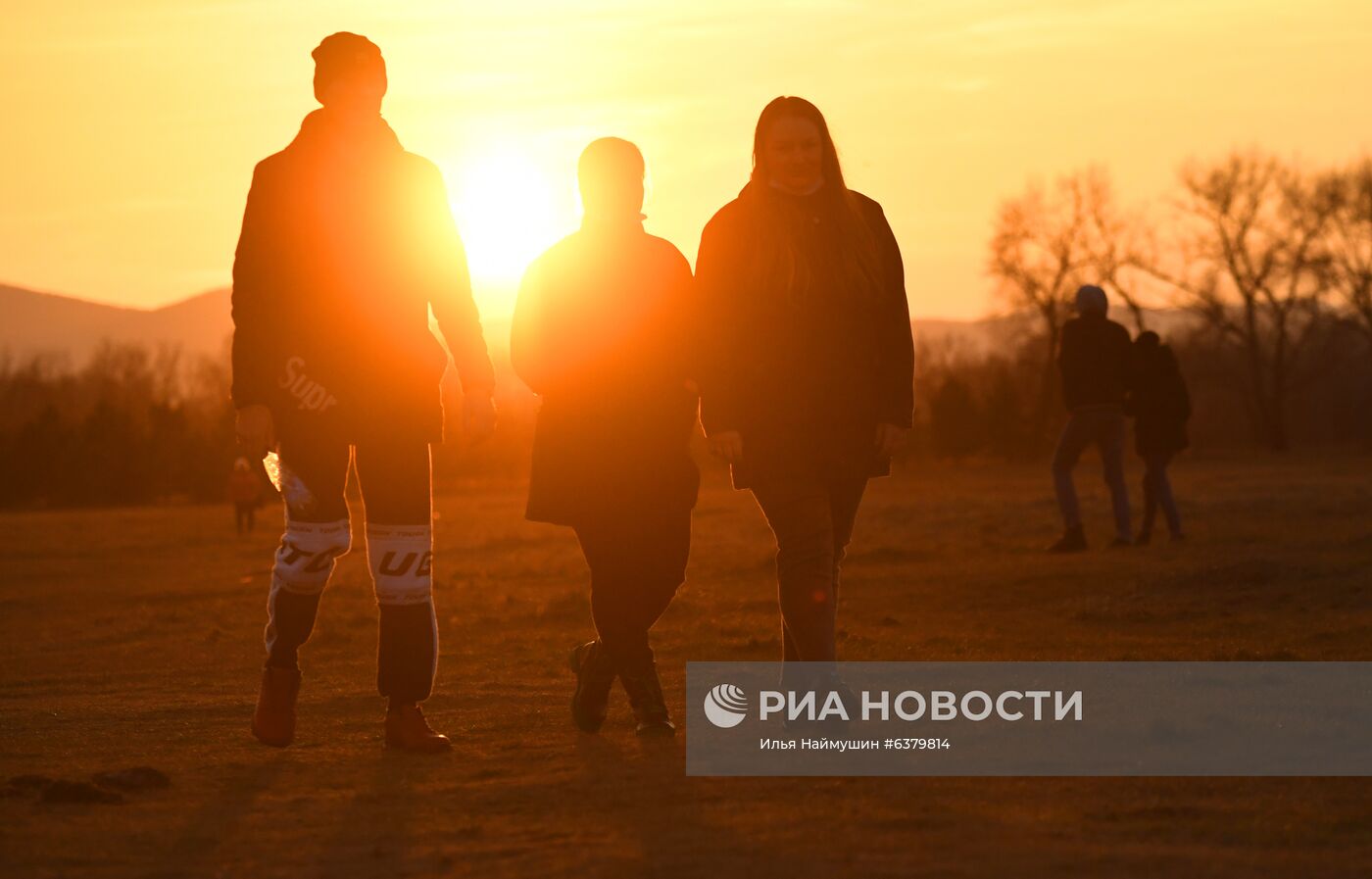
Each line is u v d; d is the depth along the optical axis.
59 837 8.97
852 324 13.59
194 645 25.09
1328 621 22.05
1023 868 7.72
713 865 7.93
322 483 12.41
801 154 13.62
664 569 13.23
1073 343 38.81
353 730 13.57
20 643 27.28
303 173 12.50
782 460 13.41
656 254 13.50
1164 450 39.69
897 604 27.36
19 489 177.12
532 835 8.84
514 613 27.53
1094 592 28.14
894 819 8.95
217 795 10.34
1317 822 8.77
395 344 12.49
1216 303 198.00
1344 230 194.12
